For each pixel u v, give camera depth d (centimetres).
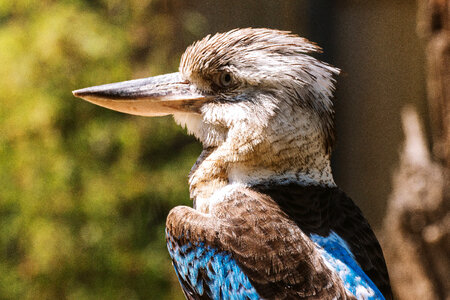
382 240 1132
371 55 1334
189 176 631
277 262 529
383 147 1335
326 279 518
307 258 528
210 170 607
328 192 591
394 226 1053
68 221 1359
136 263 1356
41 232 1348
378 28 1327
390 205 1068
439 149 1013
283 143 586
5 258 1401
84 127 1354
